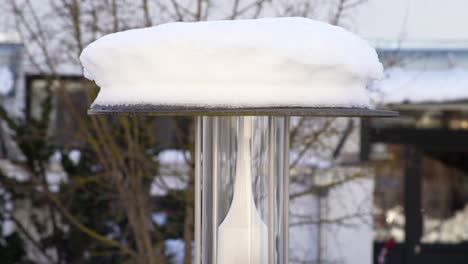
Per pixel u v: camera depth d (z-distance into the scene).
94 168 7.08
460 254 9.34
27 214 7.65
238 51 1.90
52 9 6.93
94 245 7.11
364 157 7.77
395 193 9.25
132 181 6.34
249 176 2.11
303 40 1.92
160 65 1.96
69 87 7.20
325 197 7.27
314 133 6.26
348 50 1.97
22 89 7.71
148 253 6.33
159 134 7.15
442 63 8.19
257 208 2.12
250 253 2.10
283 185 2.16
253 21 2.00
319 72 1.93
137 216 6.44
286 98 1.91
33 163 7.35
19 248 7.60
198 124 2.19
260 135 2.12
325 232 7.43
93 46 2.10
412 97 8.13
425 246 9.30
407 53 8.02
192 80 1.93
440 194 9.29
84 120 6.70
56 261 7.67
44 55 6.74
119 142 6.62
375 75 2.09
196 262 2.17
